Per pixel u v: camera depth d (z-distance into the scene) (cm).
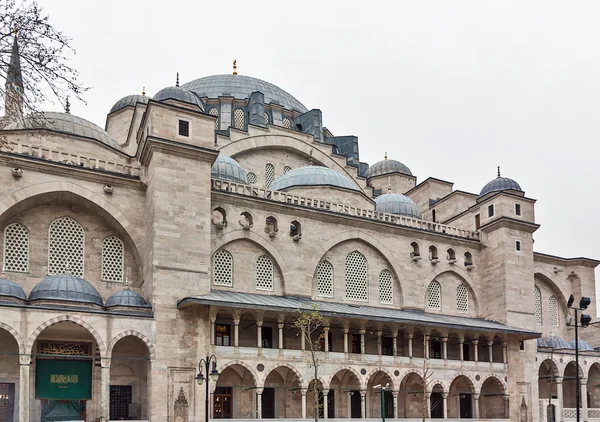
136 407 4544
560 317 7475
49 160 4572
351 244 5850
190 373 4475
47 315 4053
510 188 6806
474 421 5650
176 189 4741
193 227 4759
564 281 7519
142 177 4950
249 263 5259
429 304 6212
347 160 7669
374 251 5969
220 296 4719
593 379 7144
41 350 4400
